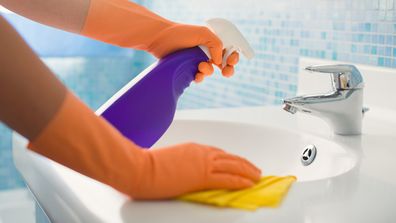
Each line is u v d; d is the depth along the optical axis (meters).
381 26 0.97
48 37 2.16
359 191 0.54
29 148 0.45
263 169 0.90
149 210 0.47
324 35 1.11
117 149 0.46
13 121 0.43
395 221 0.47
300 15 1.18
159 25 0.69
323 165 0.80
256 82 1.38
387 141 0.82
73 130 0.43
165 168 0.48
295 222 0.45
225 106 1.55
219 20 0.70
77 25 0.67
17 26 2.10
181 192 0.49
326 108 0.84
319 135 0.86
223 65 0.72
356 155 0.72
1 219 2.18
